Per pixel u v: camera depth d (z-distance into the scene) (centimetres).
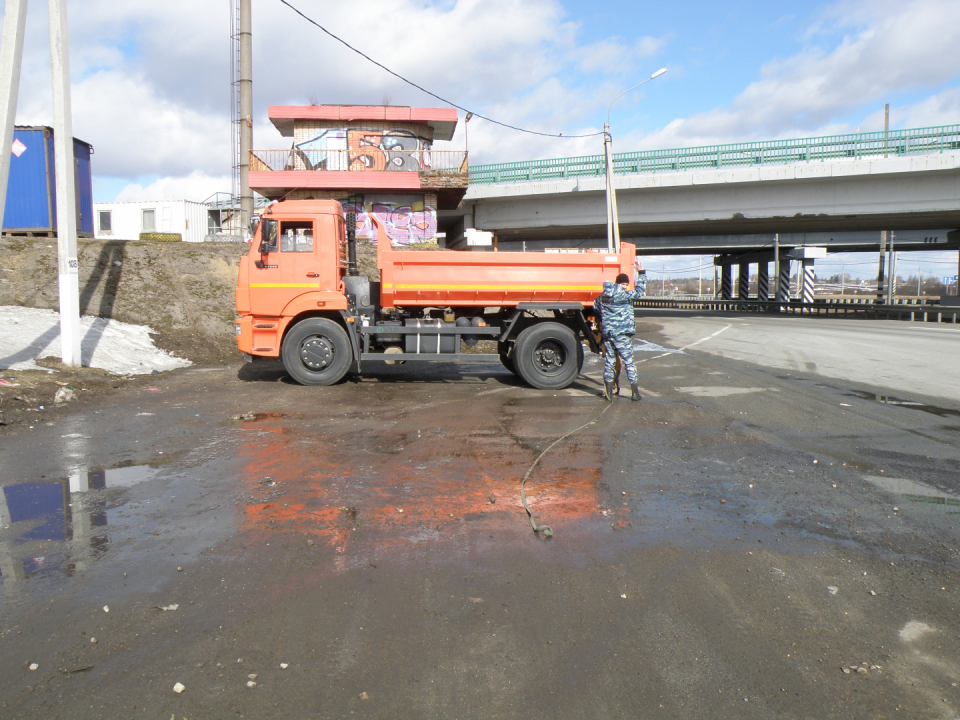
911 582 363
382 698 256
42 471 556
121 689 260
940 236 4631
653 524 447
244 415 792
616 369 963
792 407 887
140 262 1728
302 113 2956
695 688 264
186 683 264
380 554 391
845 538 425
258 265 1032
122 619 313
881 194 2933
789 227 3750
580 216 3353
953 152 2691
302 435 701
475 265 1053
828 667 280
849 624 317
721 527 443
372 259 2058
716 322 3164
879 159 2820
